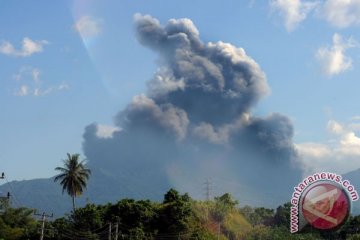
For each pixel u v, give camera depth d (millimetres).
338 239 131000
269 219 167250
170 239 123250
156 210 128500
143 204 129500
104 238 120562
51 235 122500
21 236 124438
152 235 122000
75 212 128875
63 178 140375
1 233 122062
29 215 136875
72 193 140625
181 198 137625
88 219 123062
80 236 120000
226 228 149375
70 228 122688
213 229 143750
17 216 133875
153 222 125375
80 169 141750
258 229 157375
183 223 124500
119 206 126562
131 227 122812
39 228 123438
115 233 117625
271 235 151375
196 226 131750
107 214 126562
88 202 139125
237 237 150625
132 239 117062
